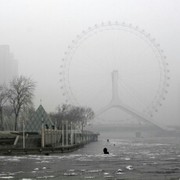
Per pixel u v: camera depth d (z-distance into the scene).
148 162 86.81
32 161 88.88
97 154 119.69
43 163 83.44
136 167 74.56
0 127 189.25
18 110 170.88
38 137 132.62
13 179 56.28
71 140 163.12
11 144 124.00
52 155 113.50
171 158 99.88
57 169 70.81
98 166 76.69
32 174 62.88
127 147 179.88
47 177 58.72
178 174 62.88
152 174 62.81
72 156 108.44
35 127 149.12
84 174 62.81
